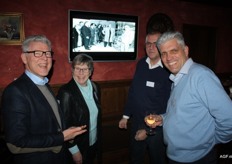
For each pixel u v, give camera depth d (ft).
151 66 8.05
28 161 4.70
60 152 5.21
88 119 6.75
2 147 8.04
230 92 13.28
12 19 9.00
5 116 4.41
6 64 9.16
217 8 14.88
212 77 5.03
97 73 11.03
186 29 13.85
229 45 16.03
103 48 10.90
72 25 10.03
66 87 6.66
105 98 11.34
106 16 10.73
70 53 10.13
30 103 4.66
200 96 5.01
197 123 5.20
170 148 5.71
